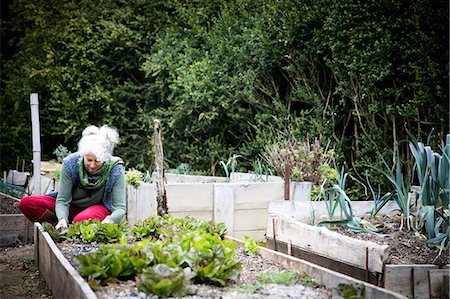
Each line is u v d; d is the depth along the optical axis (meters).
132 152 10.73
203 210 5.40
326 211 4.94
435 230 4.10
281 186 5.70
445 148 4.17
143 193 5.26
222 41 9.20
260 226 5.61
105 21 10.85
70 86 10.73
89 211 4.69
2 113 11.45
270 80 9.06
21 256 5.21
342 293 2.85
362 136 7.77
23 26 12.02
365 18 7.65
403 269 3.43
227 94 9.22
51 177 7.16
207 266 3.15
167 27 10.58
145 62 10.33
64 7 11.42
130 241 4.34
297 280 3.33
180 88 9.91
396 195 4.66
